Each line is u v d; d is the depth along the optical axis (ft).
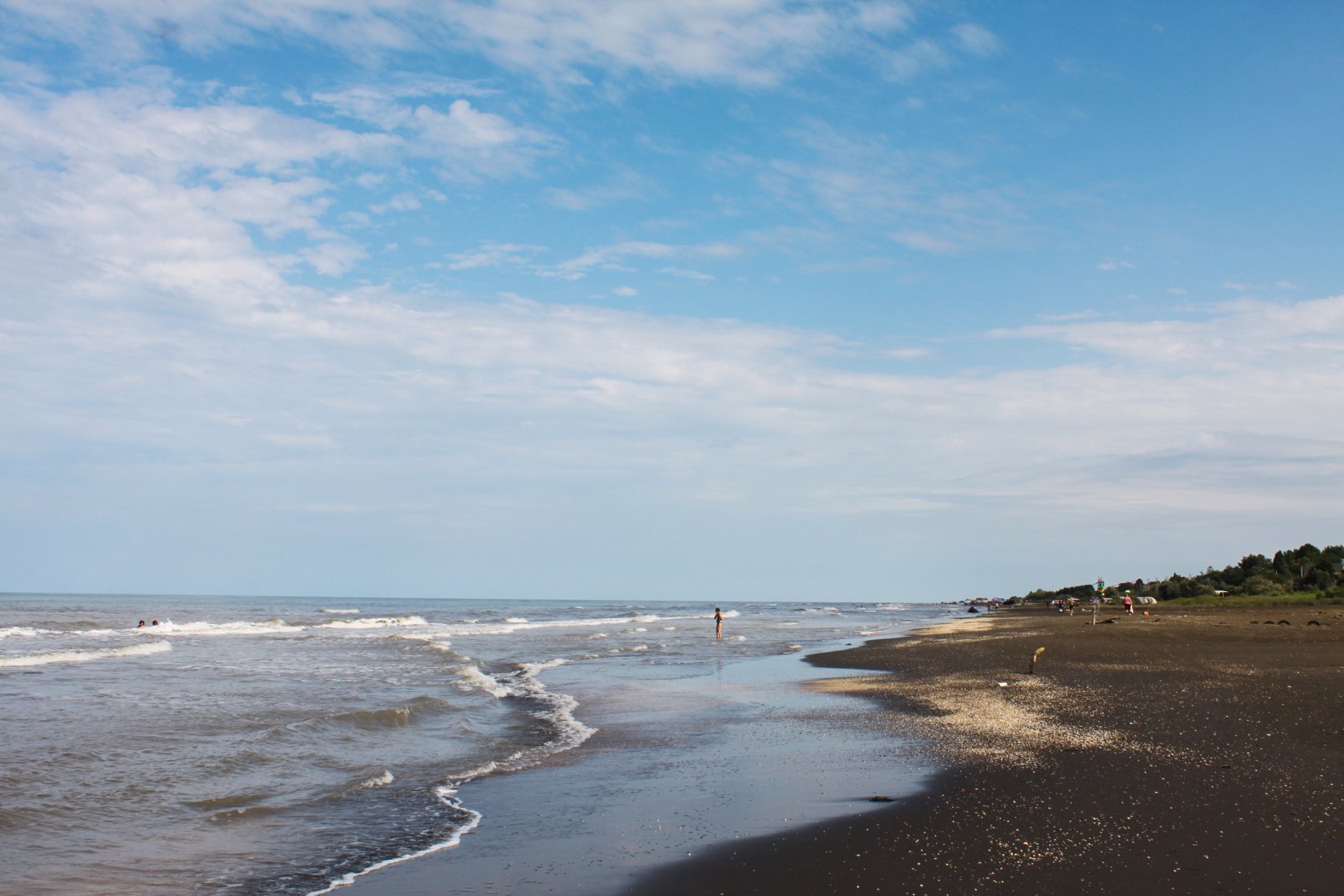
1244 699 54.70
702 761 42.57
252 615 262.88
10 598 562.66
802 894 22.56
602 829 30.12
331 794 36.58
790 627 212.64
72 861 27.71
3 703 60.64
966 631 165.07
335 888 24.86
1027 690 64.08
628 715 59.31
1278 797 30.42
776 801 33.17
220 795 36.17
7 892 24.82
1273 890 21.31
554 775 40.34
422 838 30.07
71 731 49.44
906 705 60.44
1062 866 23.76
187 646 123.65
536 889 23.97
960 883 22.75
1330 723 45.52
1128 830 26.89
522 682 80.94
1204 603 261.24
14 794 35.29
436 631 180.24
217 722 53.11
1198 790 31.68
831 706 61.82
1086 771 35.50
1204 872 22.76
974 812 29.84
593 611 403.95
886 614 388.78
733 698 68.23
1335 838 25.46
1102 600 314.35
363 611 333.42
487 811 33.76
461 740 50.19
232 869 26.91
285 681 77.15
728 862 25.57
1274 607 219.41
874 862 24.82
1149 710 51.75
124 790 36.58
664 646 135.85
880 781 35.88
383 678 80.38
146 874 26.50
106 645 122.93
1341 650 91.86
